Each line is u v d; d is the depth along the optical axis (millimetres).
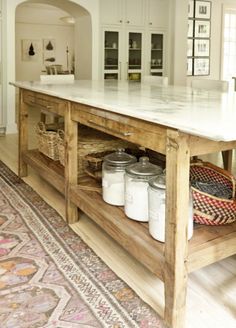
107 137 2918
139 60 7090
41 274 1958
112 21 6664
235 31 8852
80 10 6535
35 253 2184
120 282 1903
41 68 12430
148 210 1884
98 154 2727
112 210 2158
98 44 6594
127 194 2020
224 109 1775
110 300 1749
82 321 1601
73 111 2406
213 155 4594
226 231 1833
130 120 1739
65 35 12586
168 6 7160
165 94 2559
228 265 2090
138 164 2078
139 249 1754
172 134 1438
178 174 1441
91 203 2268
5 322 1585
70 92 2590
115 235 1973
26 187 3369
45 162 3205
